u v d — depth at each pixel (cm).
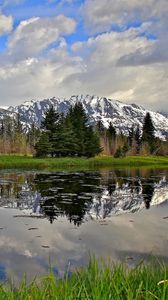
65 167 6969
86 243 1393
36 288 518
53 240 1430
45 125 8956
